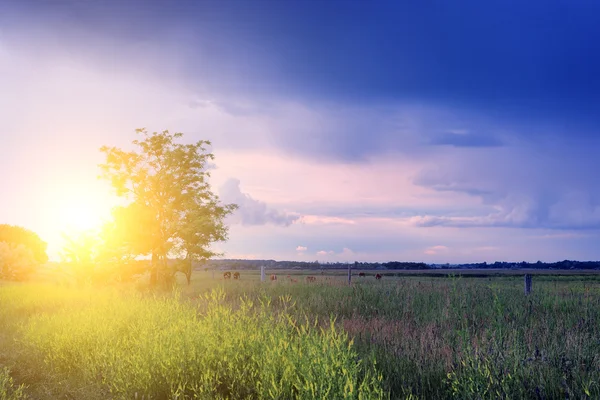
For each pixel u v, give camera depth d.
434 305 12.34
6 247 39.16
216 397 5.61
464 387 5.21
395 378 6.14
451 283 16.47
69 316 10.71
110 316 10.13
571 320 10.03
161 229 31.33
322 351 5.63
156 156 32.66
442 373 6.06
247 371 6.18
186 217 32.22
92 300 14.66
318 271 84.81
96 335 8.77
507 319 10.03
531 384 5.44
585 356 6.45
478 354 6.02
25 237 61.00
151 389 6.24
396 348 7.30
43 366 8.15
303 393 4.97
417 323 9.96
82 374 7.57
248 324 7.82
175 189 31.66
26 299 17.50
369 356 6.52
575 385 5.40
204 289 18.77
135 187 32.09
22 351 9.13
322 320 10.79
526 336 8.03
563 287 16.62
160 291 20.38
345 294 14.57
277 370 5.70
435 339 7.91
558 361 6.20
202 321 8.26
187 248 32.16
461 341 7.25
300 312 11.58
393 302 13.08
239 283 21.61
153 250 30.62
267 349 6.17
